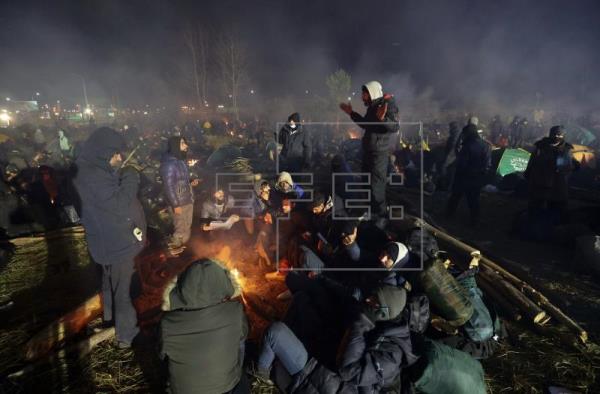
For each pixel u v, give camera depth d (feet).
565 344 11.70
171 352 7.94
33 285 15.60
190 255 17.39
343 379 8.63
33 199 22.86
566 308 13.29
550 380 10.48
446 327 11.32
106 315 12.58
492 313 11.55
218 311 8.11
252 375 10.51
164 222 22.25
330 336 10.19
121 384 10.32
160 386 10.21
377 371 8.51
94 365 10.93
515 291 13.19
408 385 9.39
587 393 10.00
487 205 26.40
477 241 20.11
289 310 11.25
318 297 11.82
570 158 19.35
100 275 13.05
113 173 10.83
